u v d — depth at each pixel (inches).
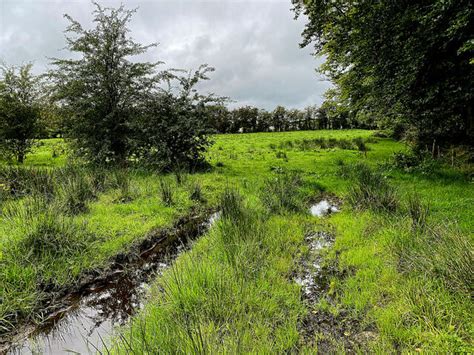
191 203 284.0
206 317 119.0
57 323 128.7
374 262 162.4
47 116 499.2
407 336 107.7
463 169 367.2
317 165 515.8
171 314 119.1
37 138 553.3
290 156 644.7
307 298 139.8
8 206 217.8
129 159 462.0
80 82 410.6
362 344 109.1
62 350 112.2
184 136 458.3
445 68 351.6
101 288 154.1
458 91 341.4
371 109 528.7
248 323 116.7
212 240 193.2
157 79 456.8
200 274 139.5
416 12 311.7
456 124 458.9
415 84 378.9
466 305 116.0
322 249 187.9
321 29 483.5
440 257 138.0
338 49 436.1
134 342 104.3
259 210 250.5
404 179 355.6
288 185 313.3
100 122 423.8
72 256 165.6
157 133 438.9
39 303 136.1
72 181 285.0
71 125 433.1
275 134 1743.4
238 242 176.9
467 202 239.1
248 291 135.3
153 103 457.4
